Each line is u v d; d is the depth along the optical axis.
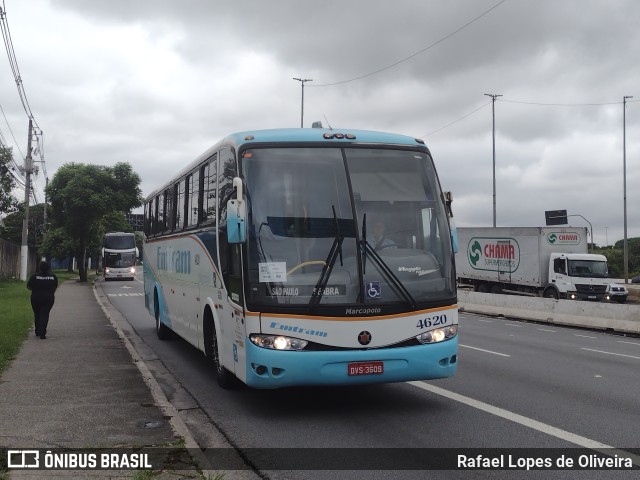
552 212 42.28
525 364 12.15
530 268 35.41
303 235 7.51
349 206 7.68
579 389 9.55
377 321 7.37
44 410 7.52
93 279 57.94
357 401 8.59
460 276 40.56
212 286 9.55
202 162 10.47
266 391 9.27
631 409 8.16
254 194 7.63
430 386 9.62
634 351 15.22
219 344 9.09
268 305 7.28
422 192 8.07
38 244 62.94
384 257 7.59
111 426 6.82
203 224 10.30
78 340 14.16
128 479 5.18
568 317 22.97
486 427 7.20
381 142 8.17
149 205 17.28
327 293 7.33
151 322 20.48
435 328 7.64
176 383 10.00
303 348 7.22
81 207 49.88
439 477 5.53
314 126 9.32
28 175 41.59
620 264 73.31
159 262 15.29
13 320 17.19
